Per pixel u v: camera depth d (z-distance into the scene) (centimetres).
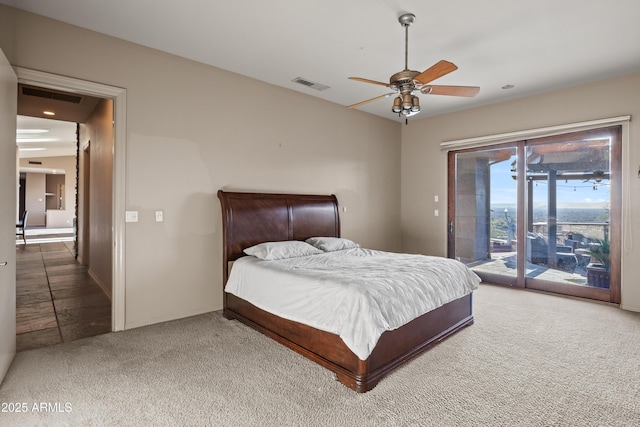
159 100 337
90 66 297
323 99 486
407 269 294
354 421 187
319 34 304
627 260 386
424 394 214
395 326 229
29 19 269
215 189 378
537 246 466
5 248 222
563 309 384
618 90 393
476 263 525
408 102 270
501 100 482
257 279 309
